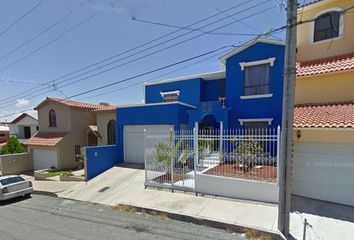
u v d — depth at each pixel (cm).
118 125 1585
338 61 1019
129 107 1542
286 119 577
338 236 577
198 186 920
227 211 745
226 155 948
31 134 2744
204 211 757
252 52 1301
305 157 832
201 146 996
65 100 2053
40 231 709
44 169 1867
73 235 662
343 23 1102
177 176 1034
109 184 1204
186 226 695
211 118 1467
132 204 878
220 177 873
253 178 838
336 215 686
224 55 1378
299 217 678
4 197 1088
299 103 1053
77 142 1984
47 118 2077
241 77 1337
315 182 815
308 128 796
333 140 777
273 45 1238
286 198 586
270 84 1254
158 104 1439
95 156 1395
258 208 752
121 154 1580
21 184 1166
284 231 591
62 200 1085
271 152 921
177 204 834
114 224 730
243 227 641
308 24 1195
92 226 723
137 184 1120
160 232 656
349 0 1091
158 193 966
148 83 1845
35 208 984
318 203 775
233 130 1344
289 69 572
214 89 1630
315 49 1175
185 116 1463
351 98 948
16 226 770
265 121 1266
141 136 1523
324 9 1152
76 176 1412
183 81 1695
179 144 1030
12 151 2089
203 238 613
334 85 984
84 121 2039
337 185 776
